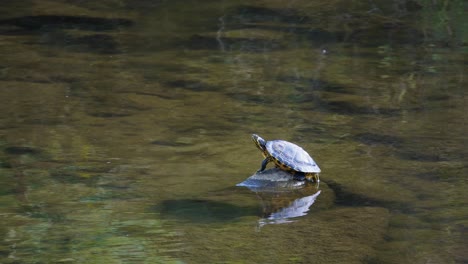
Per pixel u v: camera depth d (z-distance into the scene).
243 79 28.52
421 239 14.40
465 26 38.38
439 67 30.69
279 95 26.34
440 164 19.16
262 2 43.97
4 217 15.34
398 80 28.59
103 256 13.40
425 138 21.42
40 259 13.30
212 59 31.75
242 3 43.69
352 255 13.48
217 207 16.03
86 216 15.44
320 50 33.81
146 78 28.27
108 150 19.89
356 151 20.20
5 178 17.69
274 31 37.41
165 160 19.19
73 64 30.19
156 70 29.58
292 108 24.70
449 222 15.34
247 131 21.94
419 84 27.98
